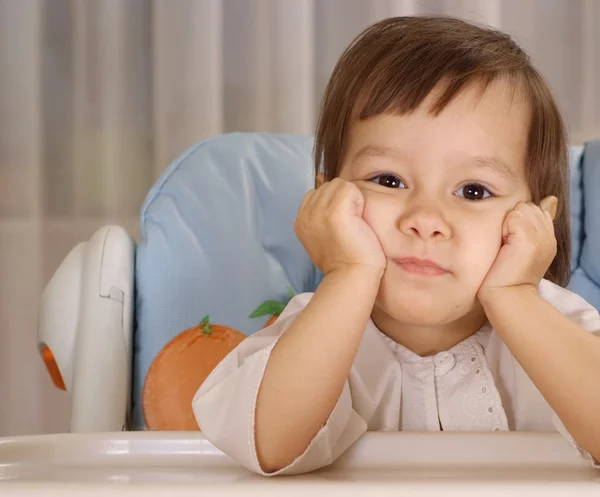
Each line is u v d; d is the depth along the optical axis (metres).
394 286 0.69
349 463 0.58
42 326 0.91
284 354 0.61
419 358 0.79
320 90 1.77
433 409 0.78
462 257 0.68
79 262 0.93
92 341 0.88
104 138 1.77
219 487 0.36
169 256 0.98
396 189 0.71
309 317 0.63
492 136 0.73
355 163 0.74
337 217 0.66
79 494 0.35
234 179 1.05
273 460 0.60
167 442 0.59
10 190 1.76
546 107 0.81
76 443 0.57
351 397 0.77
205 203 1.03
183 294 0.98
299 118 1.75
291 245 1.04
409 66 0.74
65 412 1.82
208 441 0.60
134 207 1.77
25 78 1.75
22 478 0.52
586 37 1.78
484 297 0.68
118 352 0.89
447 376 0.79
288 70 1.75
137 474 0.54
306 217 0.69
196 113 1.74
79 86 1.76
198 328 0.97
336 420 0.66
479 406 0.78
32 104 1.75
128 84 1.77
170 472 0.56
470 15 1.72
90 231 1.77
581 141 1.78
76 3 1.75
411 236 0.68
